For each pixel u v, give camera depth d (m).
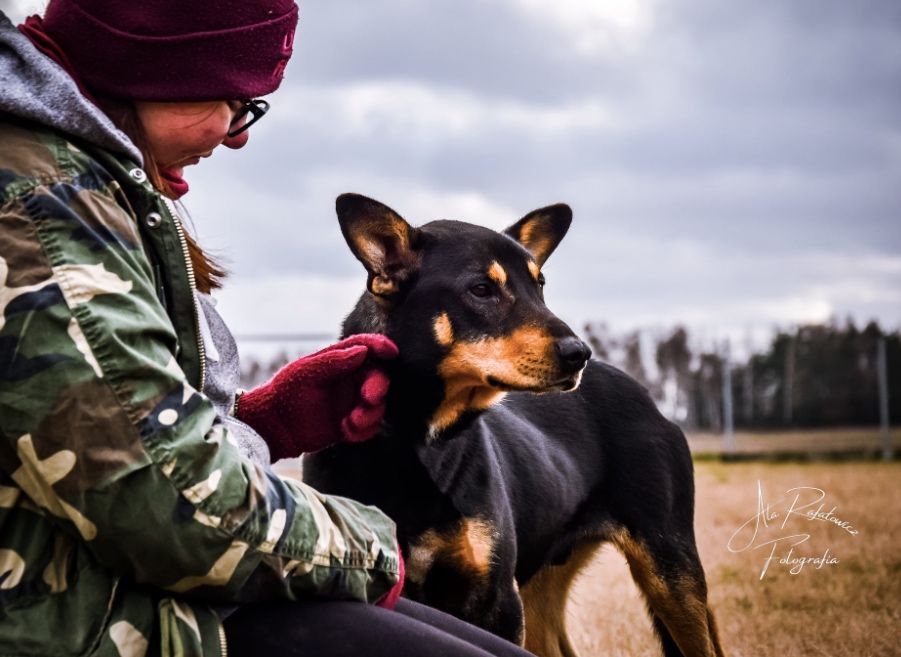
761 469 15.87
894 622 5.56
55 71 2.09
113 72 2.28
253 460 2.33
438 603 4.06
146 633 2.03
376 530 2.33
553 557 4.95
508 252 4.11
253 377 16.80
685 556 5.14
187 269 2.20
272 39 2.40
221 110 2.41
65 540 2.00
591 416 5.18
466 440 4.06
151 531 1.94
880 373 24.48
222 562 2.01
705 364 23.59
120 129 2.33
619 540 5.12
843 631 5.39
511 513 4.27
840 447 21.89
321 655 2.14
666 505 5.15
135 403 1.94
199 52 2.30
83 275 1.95
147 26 2.25
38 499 1.94
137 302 2.01
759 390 24.41
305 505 2.17
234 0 2.31
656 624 5.24
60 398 1.89
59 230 1.95
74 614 1.96
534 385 3.82
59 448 1.89
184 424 1.99
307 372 2.65
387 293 4.03
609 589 6.75
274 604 2.21
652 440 5.21
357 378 2.77
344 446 3.96
